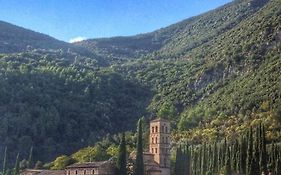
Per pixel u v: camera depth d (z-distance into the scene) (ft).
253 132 495.00
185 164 590.96
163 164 624.18
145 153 618.03
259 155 430.20
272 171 459.32
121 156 548.72
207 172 545.85
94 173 572.10
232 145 512.63
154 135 638.12
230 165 493.36
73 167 597.93
